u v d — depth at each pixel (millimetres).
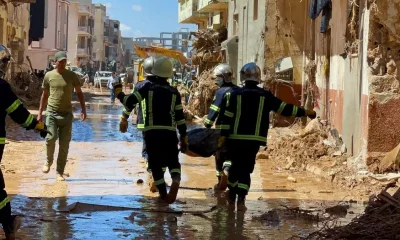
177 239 7805
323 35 19922
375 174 12477
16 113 7117
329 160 14539
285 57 24188
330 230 7949
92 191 11031
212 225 8648
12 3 43250
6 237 7211
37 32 57688
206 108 31844
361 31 13930
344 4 16219
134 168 14039
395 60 12922
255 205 10219
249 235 8094
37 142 18797
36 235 7797
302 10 24188
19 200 10016
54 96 11859
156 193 10984
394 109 12859
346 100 15453
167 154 9695
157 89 9617
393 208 8125
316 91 21062
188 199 10578
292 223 8867
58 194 10656
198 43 40344
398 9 12703
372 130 12852
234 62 33000
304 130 17750
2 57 7430
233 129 9523
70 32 108000
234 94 9516
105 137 21391
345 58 15898
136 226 8469
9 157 15297
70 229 8172
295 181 12695
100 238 7754
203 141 10648
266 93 9586
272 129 22312
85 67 111625
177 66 62750
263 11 25047
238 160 9633
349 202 10594
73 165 14305
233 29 34562
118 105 44719
